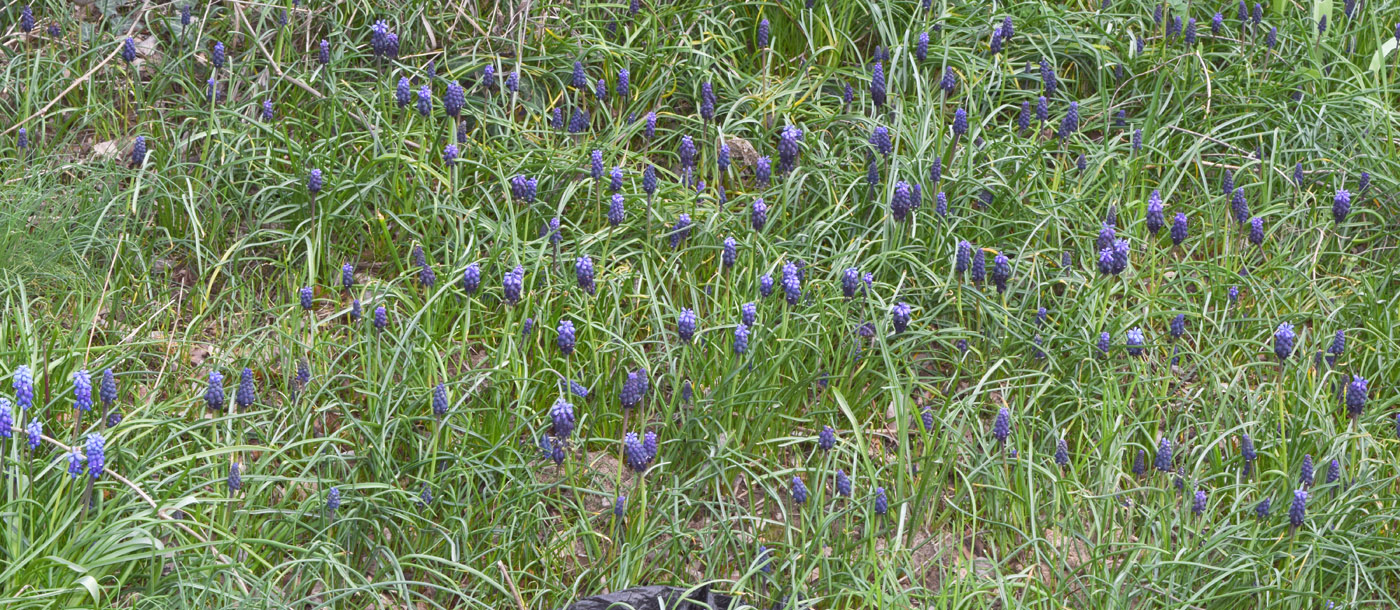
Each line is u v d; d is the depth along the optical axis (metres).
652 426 4.83
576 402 4.90
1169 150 6.59
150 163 5.86
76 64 6.38
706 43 6.77
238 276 5.45
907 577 4.36
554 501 4.38
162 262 5.58
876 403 5.12
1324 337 5.32
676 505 4.32
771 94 6.54
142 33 6.68
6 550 3.54
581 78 6.29
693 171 6.21
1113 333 5.24
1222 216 6.14
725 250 4.99
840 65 6.95
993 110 6.58
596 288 5.21
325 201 5.62
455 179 5.62
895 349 5.12
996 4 6.99
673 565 4.28
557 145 6.24
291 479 4.07
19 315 4.51
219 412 4.47
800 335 4.88
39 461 3.85
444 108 5.97
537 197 5.83
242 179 5.94
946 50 6.62
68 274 5.08
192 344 5.11
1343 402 5.05
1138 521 4.63
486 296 5.30
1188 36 6.79
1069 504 4.46
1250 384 5.34
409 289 5.27
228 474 4.13
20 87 6.29
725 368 4.90
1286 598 4.17
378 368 4.74
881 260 5.43
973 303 5.38
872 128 6.24
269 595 3.75
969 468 4.65
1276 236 6.14
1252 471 4.71
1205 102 6.70
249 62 6.35
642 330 5.37
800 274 5.29
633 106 6.50
